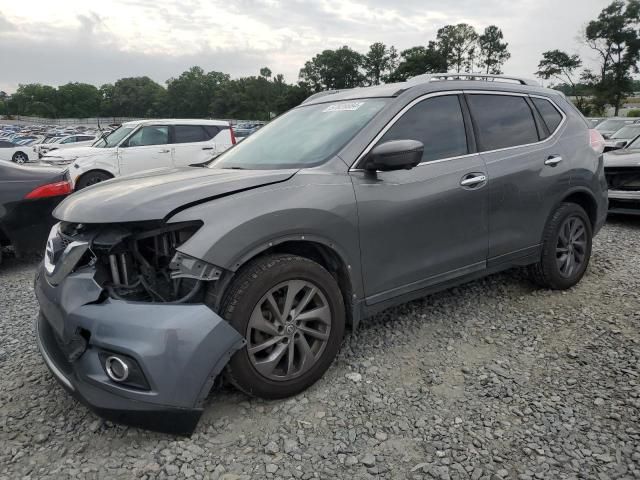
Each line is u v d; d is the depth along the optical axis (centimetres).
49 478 227
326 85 11369
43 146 3073
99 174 1098
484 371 311
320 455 238
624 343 341
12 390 302
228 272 254
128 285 262
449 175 342
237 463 234
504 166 375
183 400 237
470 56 8875
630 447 238
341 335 296
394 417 266
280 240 267
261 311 263
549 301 418
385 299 322
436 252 341
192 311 241
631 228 702
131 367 234
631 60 6250
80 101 14775
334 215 286
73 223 280
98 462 237
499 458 234
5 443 252
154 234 255
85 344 244
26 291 495
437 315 393
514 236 388
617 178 703
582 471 224
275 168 313
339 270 303
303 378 281
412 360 326
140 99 14900
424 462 232
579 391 286
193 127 1209
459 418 264
